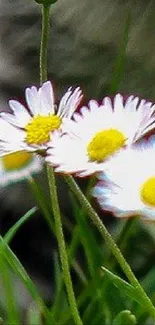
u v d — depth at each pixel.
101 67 0.25
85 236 0.22
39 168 0.19
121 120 0.14
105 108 0.14
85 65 0.25
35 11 0.25
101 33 0.24
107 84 0.25
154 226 0.25
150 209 0.13
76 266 0.24
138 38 0.23
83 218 0.22
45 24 0.15
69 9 0.24
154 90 0.25
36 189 0.22
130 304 0.21
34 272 0.29
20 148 0.14
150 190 0.13
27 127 0.14
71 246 0.23
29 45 0.26
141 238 0.26
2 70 0.27
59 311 0.22
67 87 0.26
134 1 0.23
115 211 0.13
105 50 0.25
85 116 0.14
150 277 0.23
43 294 0.28
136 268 0.26
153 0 0.23
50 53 0.25
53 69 0.26
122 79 0.24
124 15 0.23
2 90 0.27
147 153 0.14
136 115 0.14
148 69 0.24
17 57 0.27
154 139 0.14
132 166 0.14
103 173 0.14
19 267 0.19
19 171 0.19
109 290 0.22
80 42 0.25
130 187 0.14
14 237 0.29
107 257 0.22
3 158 0.19
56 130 0.14
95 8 0.24
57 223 0.15
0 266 0.20
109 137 0.14
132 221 0.22
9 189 0.27
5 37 0.26
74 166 0.13
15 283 0.25
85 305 0.23
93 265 0.22
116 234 0.25
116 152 0.14
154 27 0.23
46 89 0.15
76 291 0.25
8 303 0.19
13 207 0.28
